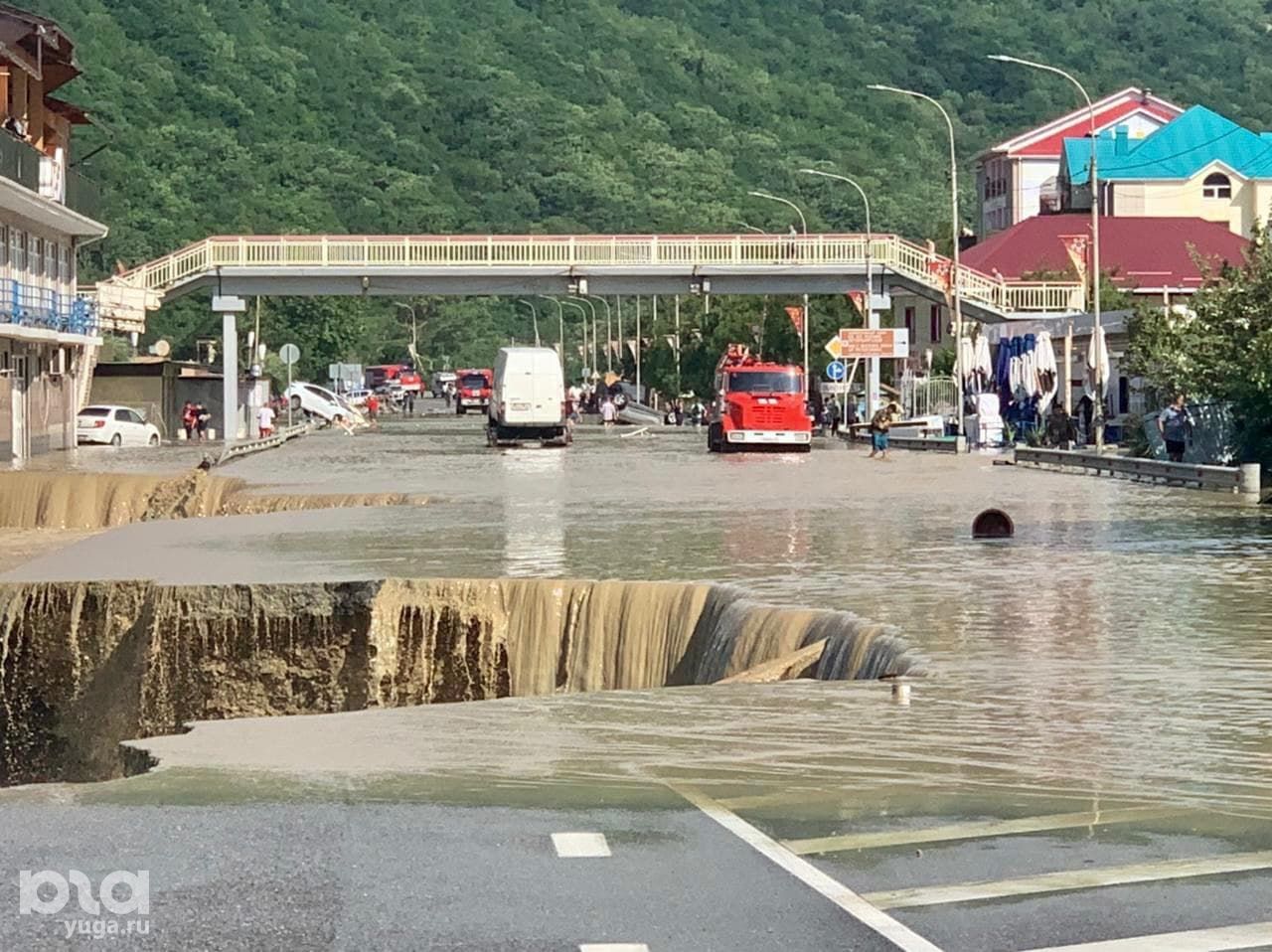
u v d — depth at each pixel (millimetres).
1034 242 118125
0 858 11977
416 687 27734
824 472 58594
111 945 10141
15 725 28906
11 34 74500
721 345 125938
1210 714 17125
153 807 13531
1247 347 50750
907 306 128250
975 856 11922
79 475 52969
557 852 12070
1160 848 12109
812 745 15930
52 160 73438
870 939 10117
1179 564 29547
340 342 181250
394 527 38000
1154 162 134500
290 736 16828
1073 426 70688
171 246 169750
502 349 84438
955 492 47938
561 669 27125
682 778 14555
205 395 105125
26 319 69938
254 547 34156
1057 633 22234
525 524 38281
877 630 21609
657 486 51062
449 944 10094
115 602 28703
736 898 10930
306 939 10211
